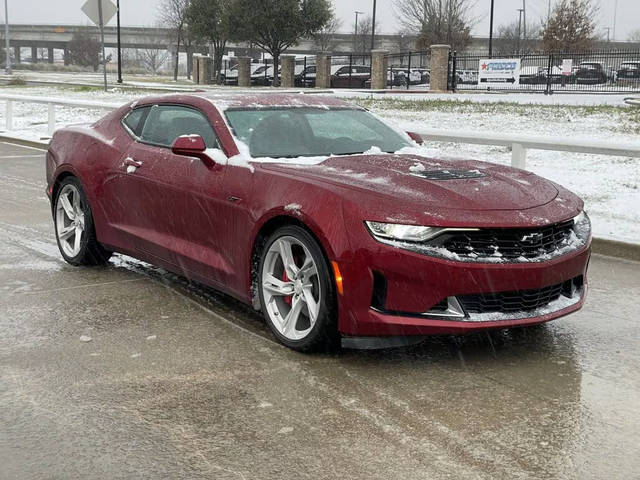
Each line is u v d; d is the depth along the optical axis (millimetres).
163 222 5496
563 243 4422
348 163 4805
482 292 4070
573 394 3973
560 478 3086
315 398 3867
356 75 45562
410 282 4031
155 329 4930
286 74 47688
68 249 6547
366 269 4062
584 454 3299
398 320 4051
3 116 23625
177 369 4250
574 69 40781
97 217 6137
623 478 3094
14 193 10289
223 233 4930
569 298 4562
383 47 84062
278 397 3873
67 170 6324
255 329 4945
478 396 3924
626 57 40750
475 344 4738
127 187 5777
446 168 4824
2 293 5695
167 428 3518
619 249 7438
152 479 3055
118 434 3453
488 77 36719
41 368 4250
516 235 4160
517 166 9391
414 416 3666
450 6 54719
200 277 5262
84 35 104812
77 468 3143
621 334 4988
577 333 5000
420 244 4031
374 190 4262
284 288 4562
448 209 4125
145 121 5930
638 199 9875
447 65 37188
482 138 9711
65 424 3553
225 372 4207
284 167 4703
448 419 3639
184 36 66125
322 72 45625
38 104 27672
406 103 26250
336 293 4219
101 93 32281
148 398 3854
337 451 3297
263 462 3197
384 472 3113
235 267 4879
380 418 3639
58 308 5352
